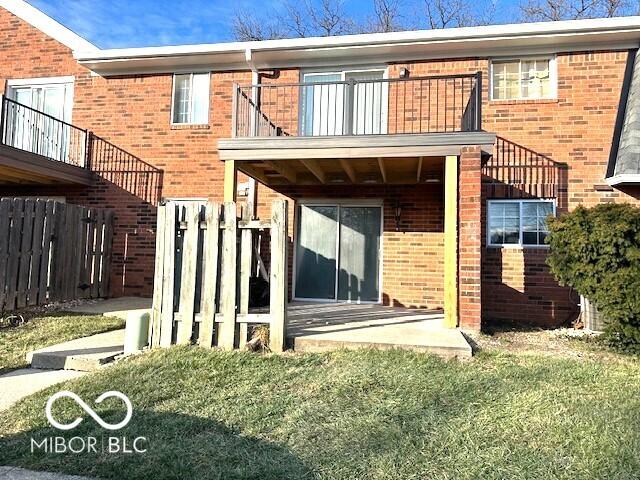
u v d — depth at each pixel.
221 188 9.83
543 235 8.42
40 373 4.95
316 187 9.63
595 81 8.43
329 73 9.55
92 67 10.20
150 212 10.05
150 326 5.53
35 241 7.90
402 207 9.28
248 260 5.47
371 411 3.68
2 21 10.97
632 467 2.85
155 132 10.13
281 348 5.33
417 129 8.97
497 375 4.55
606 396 4.03
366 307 8.72
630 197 8.15
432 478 2.74
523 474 2.77
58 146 10.48
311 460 2.93
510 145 8.62
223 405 3.79
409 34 8.70
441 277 9.02
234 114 7.50
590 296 5.77
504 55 8.79
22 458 2.97
